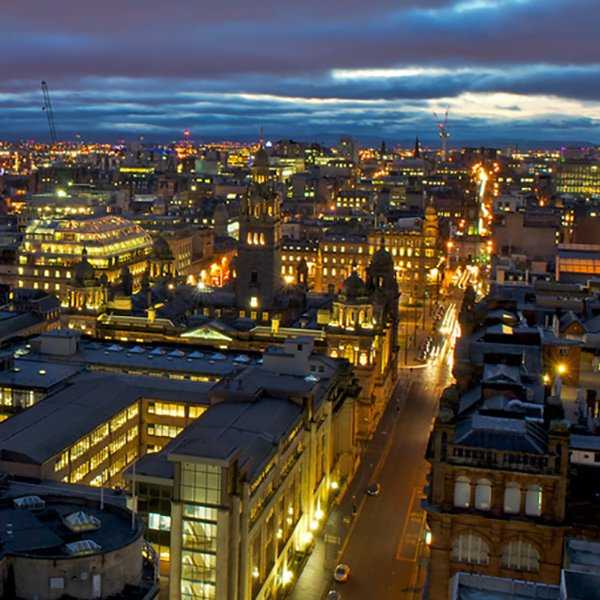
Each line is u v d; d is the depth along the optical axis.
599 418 110.00
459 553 97.19
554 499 94.12
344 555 136.75
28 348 188.38
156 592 77.19
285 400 141.75
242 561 110.38
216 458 104.31
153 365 178.50
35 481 123.06
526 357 129.50
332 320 199.88
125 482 131.62
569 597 66.19
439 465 96.94
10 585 72.12
